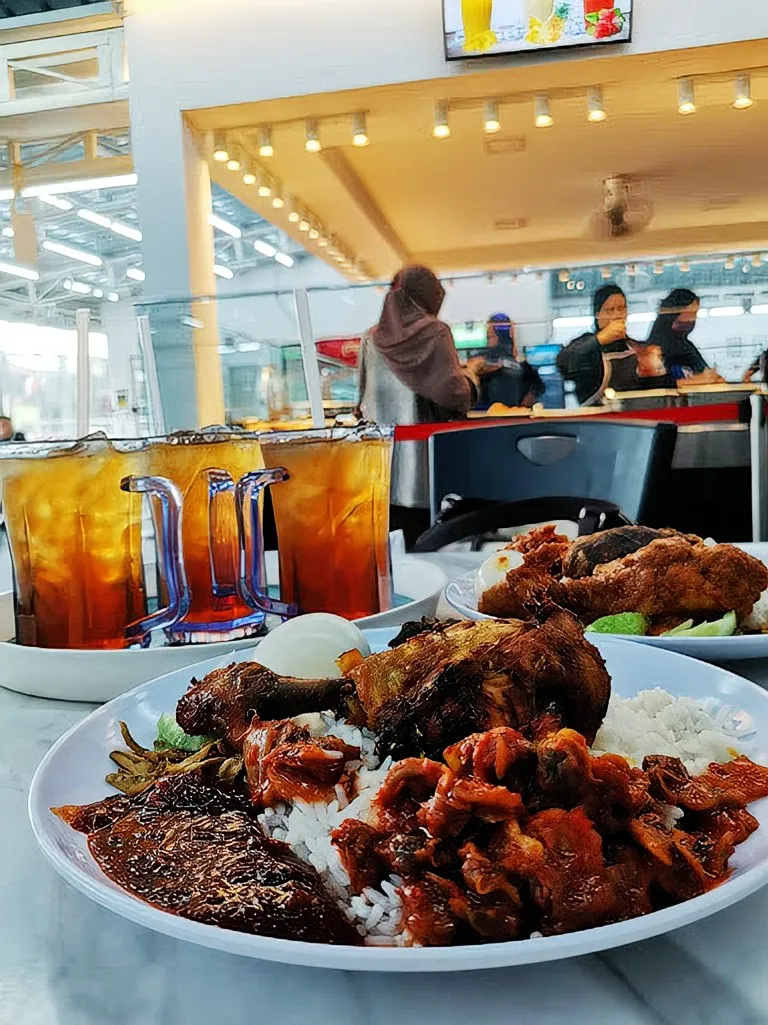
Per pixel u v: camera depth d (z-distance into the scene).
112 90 3.59
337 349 2.50
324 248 4.88
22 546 0.83
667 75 3.28
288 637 0.64
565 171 4.43
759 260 2.17
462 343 2.46
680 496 2.12
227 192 4.15
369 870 0.40
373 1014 0.35
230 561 0.88
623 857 0.39
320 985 0.37
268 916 0.38
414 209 5.00
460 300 2.44
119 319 2.74
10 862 0.50
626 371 2.32
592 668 0.49
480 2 3.07
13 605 0.90
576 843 0.38
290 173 4.20
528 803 0.40
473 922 0.36
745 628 0.88
